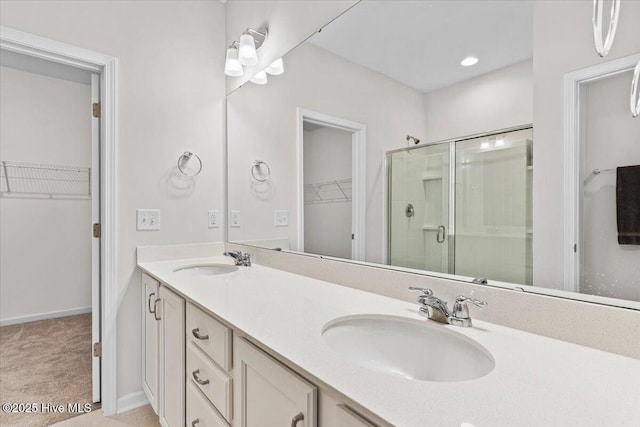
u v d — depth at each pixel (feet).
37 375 7.16
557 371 2.11
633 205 2.36
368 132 4.36
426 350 2.99
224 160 7.40
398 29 4.00
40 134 10.98
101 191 6.03
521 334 2.74
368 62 4.34
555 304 2.65
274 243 6.07
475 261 3.27
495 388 1.91
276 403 2.54
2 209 10.37
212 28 7.29
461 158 3.40
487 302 3.05
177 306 4.37
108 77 5.89
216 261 6.53
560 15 2.71
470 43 3.34
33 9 5.24
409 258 3.89
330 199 4.93
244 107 6.82
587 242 2.58
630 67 2.36
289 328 2.86
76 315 11.51
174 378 4.52
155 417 5.77
